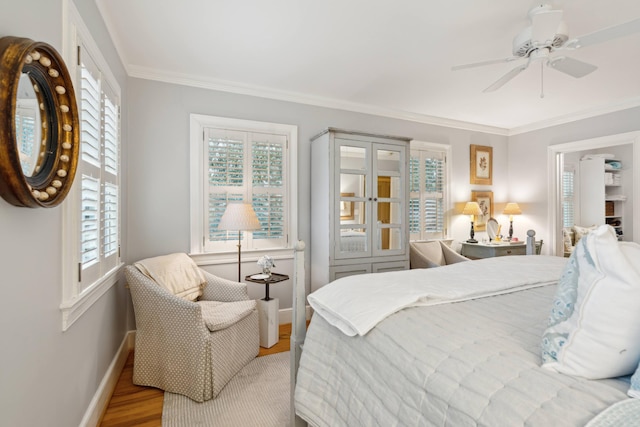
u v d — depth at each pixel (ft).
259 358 8.61
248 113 10.86
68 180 3.95
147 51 8.44
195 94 10.14
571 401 2.27
